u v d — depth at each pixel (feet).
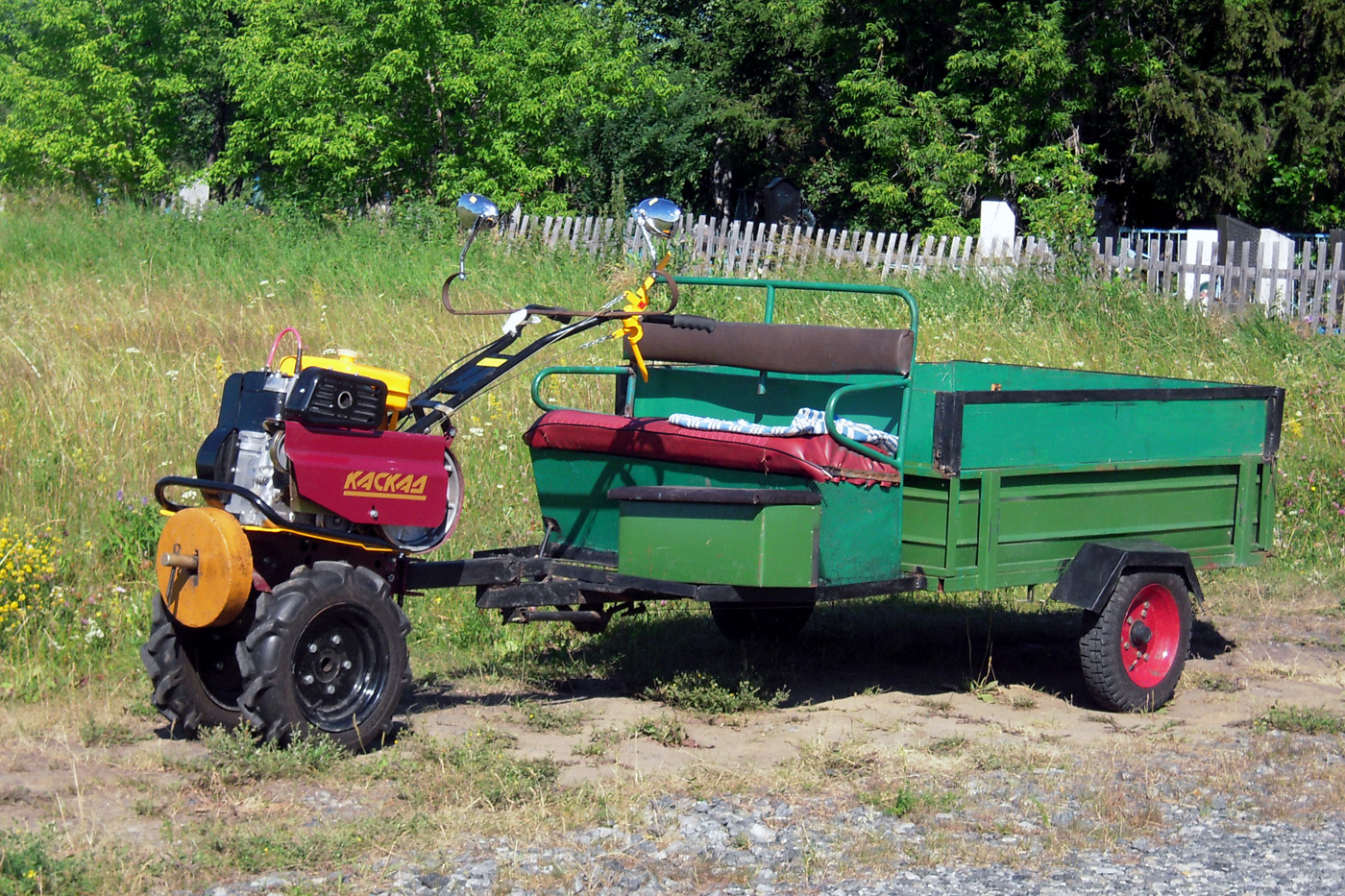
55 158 82.64
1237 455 22.33
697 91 102.47
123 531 23.38
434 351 36.09
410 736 17.40
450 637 22.41
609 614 19.93
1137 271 51.21
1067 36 75.72
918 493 18.98
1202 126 75.36
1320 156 76.69
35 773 15.69
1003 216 54.13
